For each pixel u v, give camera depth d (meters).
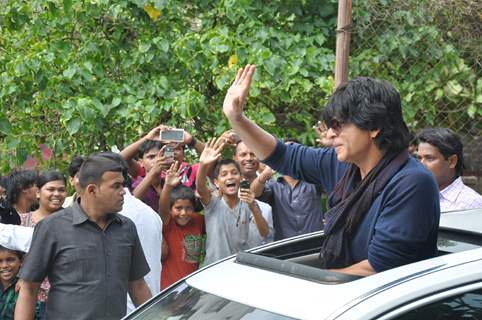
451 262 2.85
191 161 7.14
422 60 6.50
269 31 6.64
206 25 6.96
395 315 2.64
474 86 6.48
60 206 5.84
